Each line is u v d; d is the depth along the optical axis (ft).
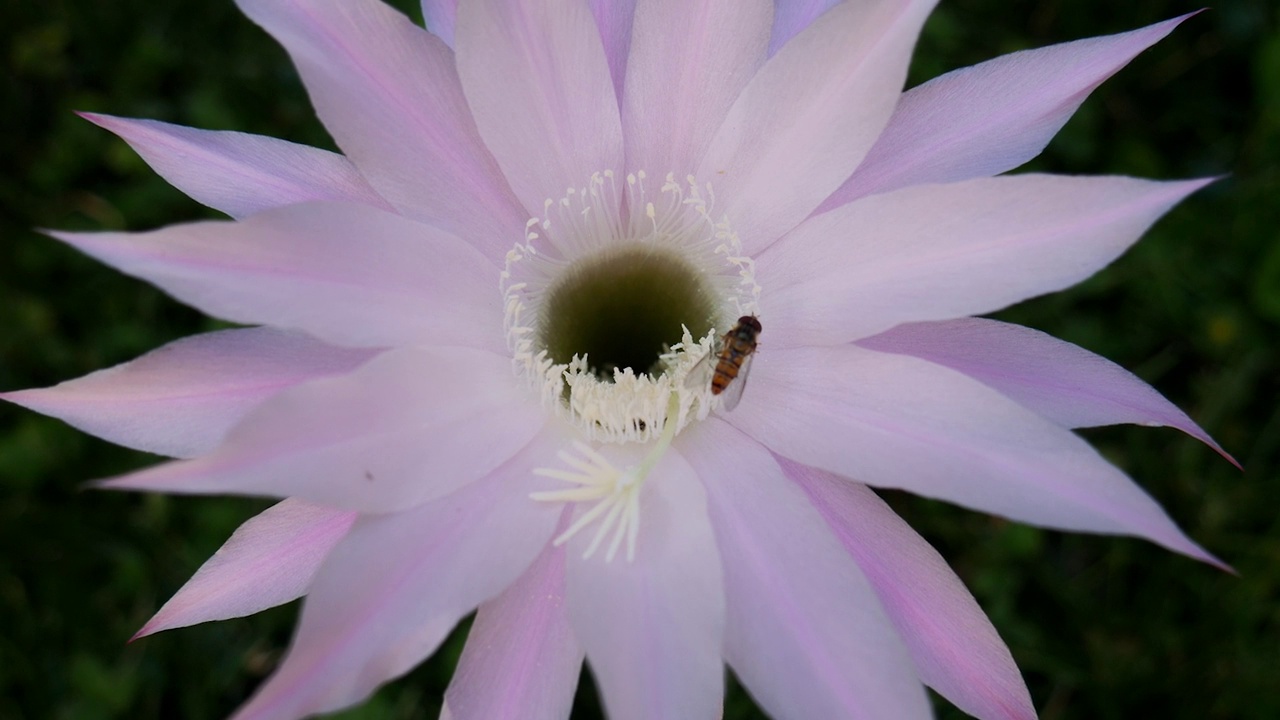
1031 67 0.74
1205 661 0.98
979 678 0.70
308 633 0.62
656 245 0.80
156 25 1.13
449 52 0.74
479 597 0.66
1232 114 1.12
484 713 0.67
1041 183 0.68
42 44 1.13
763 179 0.75
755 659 0.65
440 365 0.70
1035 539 0.99
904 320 0.70
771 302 0.74
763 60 0.76
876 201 0.71
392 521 0.67
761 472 0.71
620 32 0.79
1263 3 1.10
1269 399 1.05
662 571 0.67
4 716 0.99
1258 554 0.99
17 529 1.01
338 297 0.69
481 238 0.75
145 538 1.01
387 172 0.73
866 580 0.66
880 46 0.71
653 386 0.74
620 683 0.64
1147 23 1.12
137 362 0.69
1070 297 1.06
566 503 0.70
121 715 0.99
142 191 1.09
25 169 1.12
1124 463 1.03
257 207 0.73
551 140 0.76
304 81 0.70
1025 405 0.71
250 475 0.63
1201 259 1.06
